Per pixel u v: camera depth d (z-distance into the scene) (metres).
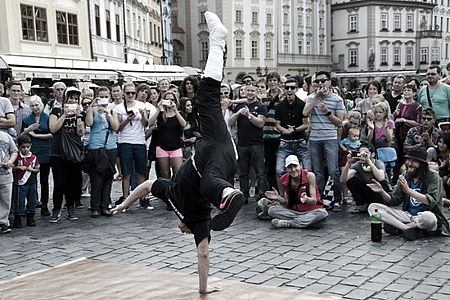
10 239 7.21
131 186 9.38
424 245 6.35
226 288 4.50
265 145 9.61
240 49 56.19
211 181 3.60
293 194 7.52
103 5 30.27
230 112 9.50
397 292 4.80
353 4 69.50
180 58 57.91
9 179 7.48
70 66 21.30
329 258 5.91
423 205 6.88
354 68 70.56
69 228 7.79
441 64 77.94
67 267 5.33
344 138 9.72
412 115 10.09
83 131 8.20
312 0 66.38
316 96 8.35
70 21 26.52
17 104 8.87
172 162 8.88
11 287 4.68
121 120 8.91
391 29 70.06
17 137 8.45
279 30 60.88
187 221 4.08
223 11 54.16
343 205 8.98
